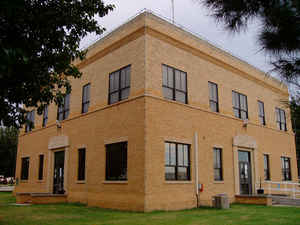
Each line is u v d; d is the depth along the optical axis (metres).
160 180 16.91
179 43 20.05
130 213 15.61
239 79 24.92
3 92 9.70
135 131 17.28
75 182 21.80
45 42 10.30
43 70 10.56
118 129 18.53
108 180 18.72
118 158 18.38
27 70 9.66
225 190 21.27
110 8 11.48
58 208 18.23
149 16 18.42
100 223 12.29
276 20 5.02
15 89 10.09
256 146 25.12
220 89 22.80
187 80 20.09
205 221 12.68
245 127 24.36
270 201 20.27
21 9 8.61
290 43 5.03
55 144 25.03
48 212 16.25
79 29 11.13
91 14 11.20
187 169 18.89
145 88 17.25
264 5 5.09
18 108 10.57
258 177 24.62
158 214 15.09
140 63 17.91
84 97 22.80
